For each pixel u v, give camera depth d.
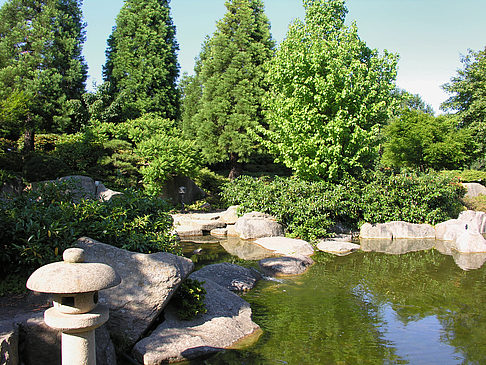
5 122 15.60
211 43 24.91
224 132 23.23
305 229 12.57
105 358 4.07
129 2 25.41
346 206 13.73
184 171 16.69
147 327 4.64
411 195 14.45
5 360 3.39
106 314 3.19
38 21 18.75
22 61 17.95
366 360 4.49
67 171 15.00
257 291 7.11
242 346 4.82
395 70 15.41
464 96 28.27
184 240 12.30
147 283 4.79
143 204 6.63
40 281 2.92
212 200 19.66
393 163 25.30
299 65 14.43
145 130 18.52
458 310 6.18
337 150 13.95
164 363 4.27
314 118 14.35
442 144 23.22
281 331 5.30
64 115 18.58
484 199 18.84
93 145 16.95
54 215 5.42
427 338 5.12
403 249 11.44
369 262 9.60
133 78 24.08
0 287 4.88
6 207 5.65
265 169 27.39
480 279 8.05
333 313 6.01
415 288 7.36
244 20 24.45
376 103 14.88
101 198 7.12
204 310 5.32
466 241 11.32
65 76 19.05
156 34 25.03
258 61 24.69
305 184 13.70
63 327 2.93
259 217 13.14
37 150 17.56
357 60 14.48
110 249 4.98
